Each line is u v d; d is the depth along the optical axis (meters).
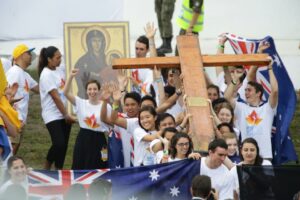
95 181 17.69
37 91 24.28
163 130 20.83
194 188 17.77
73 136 26.55
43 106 23.73
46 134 26.67
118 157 22.25
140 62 21.47
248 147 19.94
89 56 26.45
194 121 20.45
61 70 24.03
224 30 32.56
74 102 22.64
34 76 29.20
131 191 19.44
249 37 32.41
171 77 23.11
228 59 21.53
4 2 30.55
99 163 22.64
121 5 30.34
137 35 32.41
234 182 19.31
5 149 20.86
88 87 22.58
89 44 26.50
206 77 23.42
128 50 26.62
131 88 24.95
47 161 23.77
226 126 21.11
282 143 22.80
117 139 22.23
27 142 26.09
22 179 18.80
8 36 30.53
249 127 22.41
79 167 22.67
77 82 26.39
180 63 21.41
